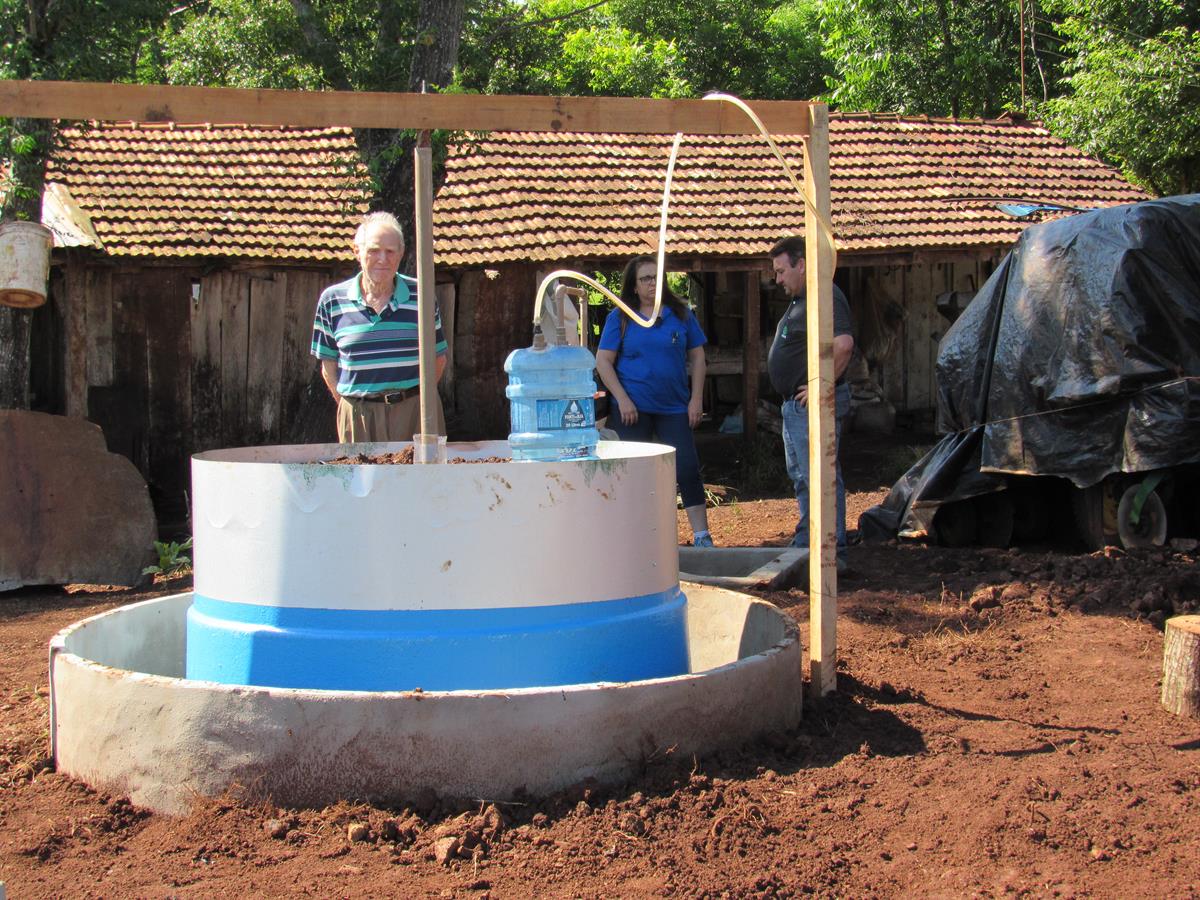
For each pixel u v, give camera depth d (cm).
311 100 425
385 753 370
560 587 413
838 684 503
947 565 757
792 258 707
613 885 328
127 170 1353
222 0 1659
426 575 404
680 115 448
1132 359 714
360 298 602
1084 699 491
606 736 381
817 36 3309
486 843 349
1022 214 1462
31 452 825
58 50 988
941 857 343
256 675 414
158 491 1266
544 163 1486
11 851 354
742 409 1478
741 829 356
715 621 545
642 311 776
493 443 539
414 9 1405
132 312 1247
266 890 328
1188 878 326
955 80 2427
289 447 519
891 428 1571
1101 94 1928
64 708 416
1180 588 635
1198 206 746
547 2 3425
